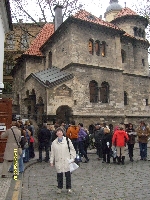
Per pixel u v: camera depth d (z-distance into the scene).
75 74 24.61
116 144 14.18
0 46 16.64
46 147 15.28
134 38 30.53
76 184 9.45
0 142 14.09
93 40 26.44
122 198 7.46
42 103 24.11
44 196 7.79
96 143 16.33
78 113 24.08
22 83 31.88
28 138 14.80
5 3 16.22
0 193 7.70
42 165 14.11
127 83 29.31
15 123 10.59
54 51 28.62
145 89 30.83
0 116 14.58
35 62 31.33
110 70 26.95
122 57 29.70
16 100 34.97
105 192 8.20
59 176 8.19
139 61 31.08
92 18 27.59
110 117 25.97
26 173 11.70
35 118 25.95
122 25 32.31
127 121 28.20
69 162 8.20
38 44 32.84
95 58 26.19
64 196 7.77
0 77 16.84
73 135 14.77
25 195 7.91
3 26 18.48
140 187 8.84
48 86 22.92
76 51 25.09
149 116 30.27
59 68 27.22
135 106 29.38
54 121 22.80
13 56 45.47
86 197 7.62
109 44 27.48
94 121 24.88
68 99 23.81
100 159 16.11
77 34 25.45
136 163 14.48
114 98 26.70
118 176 10.85
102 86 26.47
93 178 10.52
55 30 29.28
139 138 15.75
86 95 24.92
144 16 33.62
